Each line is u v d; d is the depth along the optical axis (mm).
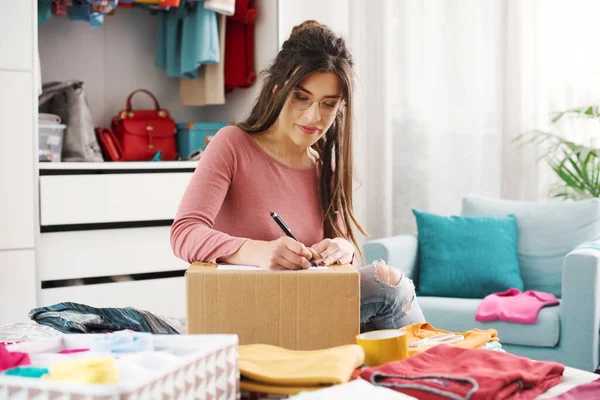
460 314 2705
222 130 1688
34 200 2920
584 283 2520
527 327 2584
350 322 1288
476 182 3770
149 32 3711
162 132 3523
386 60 3865
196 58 3402
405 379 1082
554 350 2568
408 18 3875
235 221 1646
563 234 3012
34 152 2910
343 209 1740
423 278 3008
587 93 3428
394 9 3893
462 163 3799
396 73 3920
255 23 3580
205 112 3898
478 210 3188
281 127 1631
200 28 3379
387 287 1556
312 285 1282
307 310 1285
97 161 3264
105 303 3104
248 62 3574
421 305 2791
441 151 3850
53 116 3150
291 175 1691
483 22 3695
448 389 1025
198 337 1084
